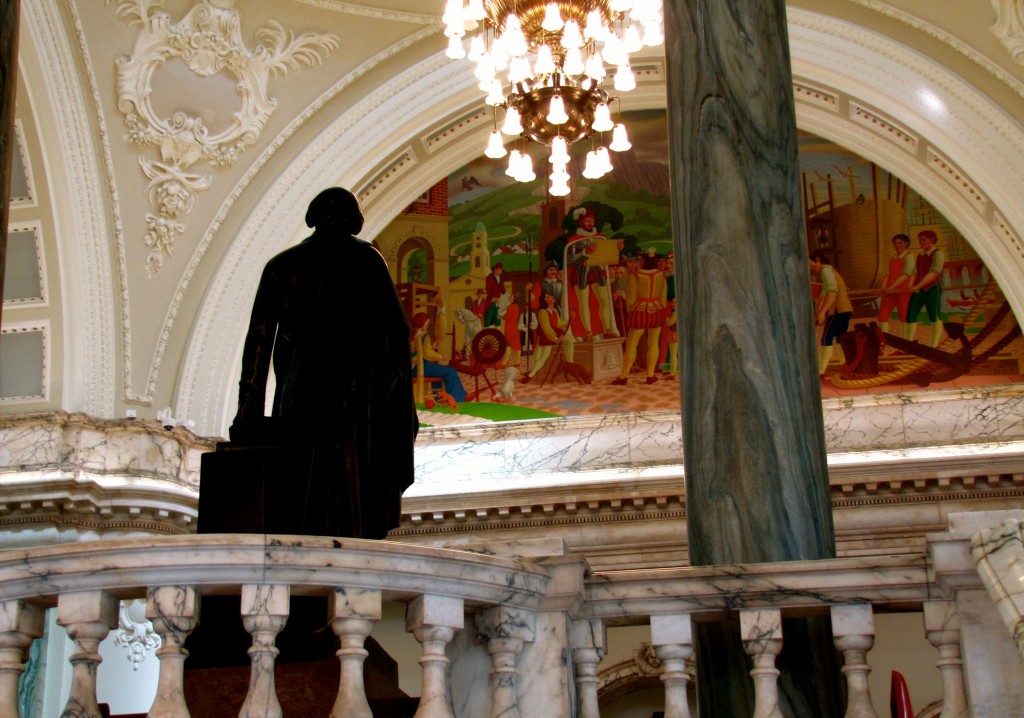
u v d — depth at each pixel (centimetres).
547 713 473
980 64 1591
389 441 605
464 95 1706
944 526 1628
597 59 1298
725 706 528
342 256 617
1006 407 1678
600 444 1766
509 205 1836
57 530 1537
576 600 486
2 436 1573
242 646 536
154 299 1639
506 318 1819
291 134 1686
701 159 607
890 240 1730
